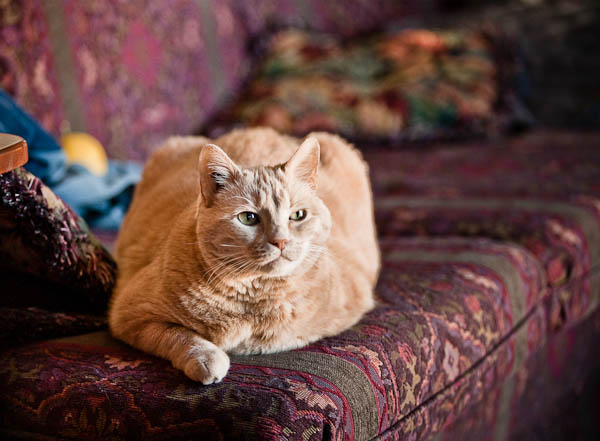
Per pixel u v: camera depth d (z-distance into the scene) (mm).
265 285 1218
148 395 1099
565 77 4004
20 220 1277
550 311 1917
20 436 1200
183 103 3146
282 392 1065
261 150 1597
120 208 2209
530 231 2043
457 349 1438
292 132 3217
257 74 3568
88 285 1405
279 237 1174
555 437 2154
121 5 2748
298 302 1252
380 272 1726
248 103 3326
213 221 1189
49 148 1985
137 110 2863
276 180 1223
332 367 1166
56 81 2428
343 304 1352
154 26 2941
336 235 1520
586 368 2357
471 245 1927
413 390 1271
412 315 1427
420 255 1861
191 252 1228
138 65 2857
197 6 3211
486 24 3912
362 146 3307
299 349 1264
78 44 2535
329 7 4152
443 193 2506
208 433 1029
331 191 1608
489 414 1667
